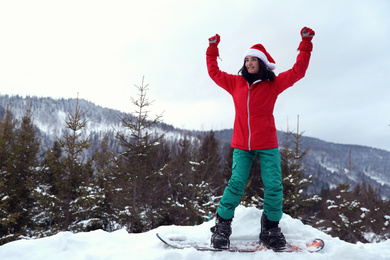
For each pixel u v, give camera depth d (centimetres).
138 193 1204
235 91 220
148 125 1186
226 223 200
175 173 1691
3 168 1152
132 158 1171
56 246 192
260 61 204
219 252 186
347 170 1504
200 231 243
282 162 1428
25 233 1070
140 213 1198
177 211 1423
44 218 1151
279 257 178
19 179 1153
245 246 201
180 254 174
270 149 201
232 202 201
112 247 204
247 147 203
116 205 1176
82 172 1016
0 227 1062
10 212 1074
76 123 1009
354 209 1334
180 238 216
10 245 188
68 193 988
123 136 1186
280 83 204
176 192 1647
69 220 1076
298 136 1234
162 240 199
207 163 1533
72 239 204
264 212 204
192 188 1289
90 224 1086
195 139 1625
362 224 1339
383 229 1316
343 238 1384
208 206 1167
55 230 937
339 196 1404
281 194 200
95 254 183
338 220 1384
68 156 996
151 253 189
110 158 1213
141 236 233
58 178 1006
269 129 202
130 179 1143
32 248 187
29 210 1115
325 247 205
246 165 207
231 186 202
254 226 229
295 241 216
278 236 194
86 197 969
